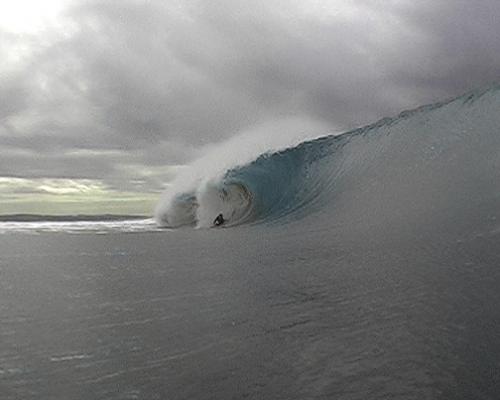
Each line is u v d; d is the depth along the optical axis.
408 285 5.93
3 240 12.20
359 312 5.22
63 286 6.86
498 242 7.06
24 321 5.36
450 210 9.41
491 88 13.11
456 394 3.49
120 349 4.57
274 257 8.48
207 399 3.64
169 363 4.26
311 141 17.61
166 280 7.10
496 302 5.04
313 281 6.62
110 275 7.50
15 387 3.90
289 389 3.72
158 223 18.59
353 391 3.62
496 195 9.33
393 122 15.40
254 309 5.60
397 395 3.51
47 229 16.17
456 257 6.76
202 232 13.59
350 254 8.04
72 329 5.12
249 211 16.77
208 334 4.90
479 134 12.01
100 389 3.84
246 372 4.04
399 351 4.20
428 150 12.93
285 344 4.55
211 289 6.52
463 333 4.43
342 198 13.89
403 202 11.14
